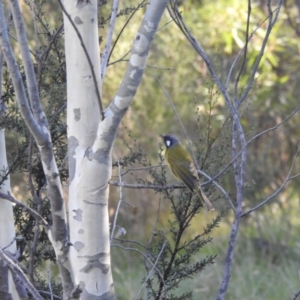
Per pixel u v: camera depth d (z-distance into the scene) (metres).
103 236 6.07
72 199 6.07
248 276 15.93
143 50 5.46
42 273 12.36
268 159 20.48
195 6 21.17
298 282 15.53
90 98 6.10
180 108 20.47
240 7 19.27
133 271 17.11
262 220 19.86
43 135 4.71
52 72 8.24
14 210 8.09
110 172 5.99
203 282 15.41
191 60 20.41
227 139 7.99
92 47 6.15
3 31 4.62
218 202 19.23
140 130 20.08
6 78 7.65
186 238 18.66
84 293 6.06
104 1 8.76
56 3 17.48
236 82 6.49
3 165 7.52
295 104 20.44
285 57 20.80
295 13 21.36
